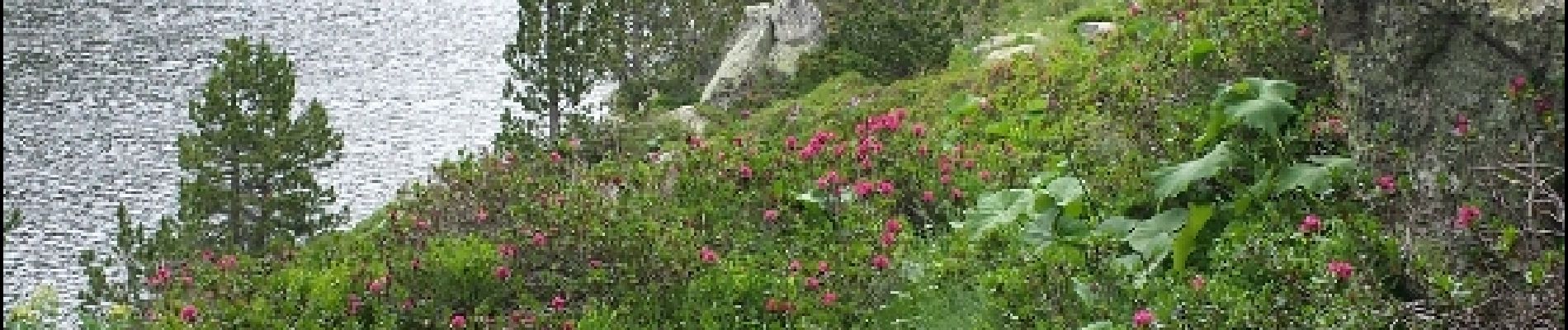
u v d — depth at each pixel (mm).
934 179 13547
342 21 62625
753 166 14125
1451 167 8836
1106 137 13477
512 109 53219
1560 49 8195
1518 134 8391
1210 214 10242
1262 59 12086
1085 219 11484
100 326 16969
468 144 49875
